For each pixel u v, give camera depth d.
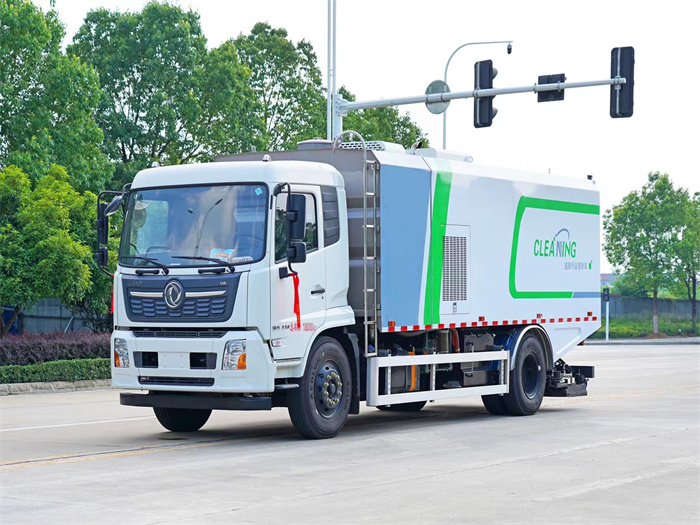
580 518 8.54
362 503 9.12
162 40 40.94
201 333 13.09
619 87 23.25
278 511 8.74
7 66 30.81
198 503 9.09
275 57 52.38
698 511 8.85
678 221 66.69
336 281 13.94
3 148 31.66
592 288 19.20
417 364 15.03
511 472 10.93
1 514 8.59
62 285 26.02
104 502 9.13
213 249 13.11
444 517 8.54
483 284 16.39
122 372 13.58
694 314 70.12
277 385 13.10
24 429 15.18
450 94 25.92
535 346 17.56
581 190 18.91
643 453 12.47
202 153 42.97
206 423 16.25
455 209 15.79
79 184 31.97
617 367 32.38
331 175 14.07
